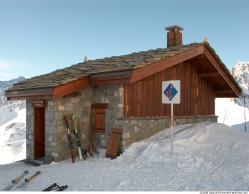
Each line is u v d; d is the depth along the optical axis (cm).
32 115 1395
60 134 1179
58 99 1173
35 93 1227
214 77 1419
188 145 1041
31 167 1163
